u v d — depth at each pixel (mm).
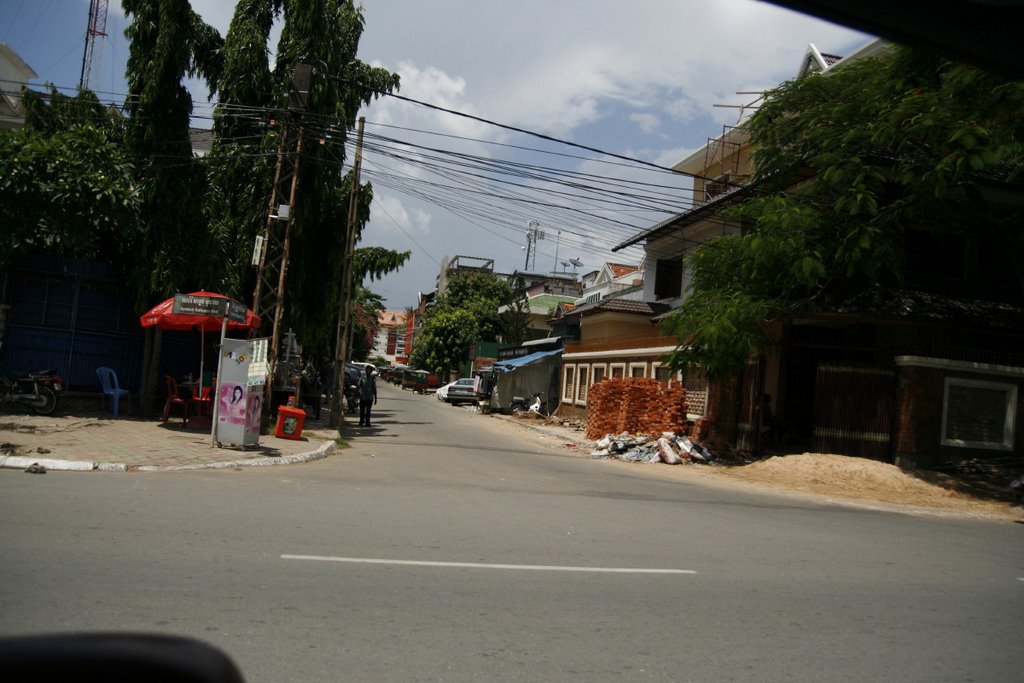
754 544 8734
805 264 16469
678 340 20266
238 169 20516
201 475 10898
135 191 16406
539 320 56844
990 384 18000
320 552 6668
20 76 34625
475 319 63562
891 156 18453
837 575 7430
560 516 9617
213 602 5121
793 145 19250
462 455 17359
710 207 22641
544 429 29719
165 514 7707
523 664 4480
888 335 21141
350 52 22484
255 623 4797
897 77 16406
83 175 15281
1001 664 5086
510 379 41688
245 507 8438
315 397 23891
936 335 19938
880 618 6023
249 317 16844
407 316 128250
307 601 5309
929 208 17062
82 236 15945
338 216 22688
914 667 4926
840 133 17000
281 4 21234
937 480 16219
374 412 32531
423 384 64375
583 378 33156
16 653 1558
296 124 17547
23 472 9797
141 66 18422
